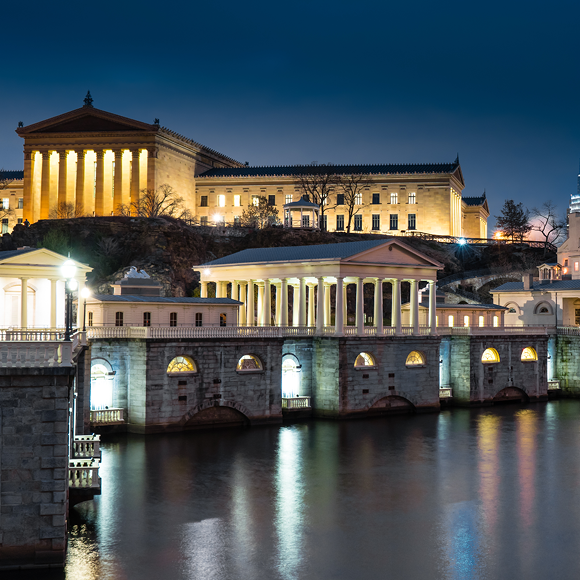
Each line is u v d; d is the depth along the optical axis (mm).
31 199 176125
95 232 144125
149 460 60062
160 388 69562
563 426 79875
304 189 181875
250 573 37531
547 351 106188
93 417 67875
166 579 36531
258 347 76562
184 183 185375
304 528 44469
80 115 173500
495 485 54688
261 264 91250
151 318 80000
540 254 172875
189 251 145000
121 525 44250
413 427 78062
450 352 95938
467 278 155250
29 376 33406
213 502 49250
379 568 38500
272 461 61062
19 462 33562
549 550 41375
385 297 140500
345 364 81500
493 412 90062
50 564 33906
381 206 185250
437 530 44500
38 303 64250
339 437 71562
